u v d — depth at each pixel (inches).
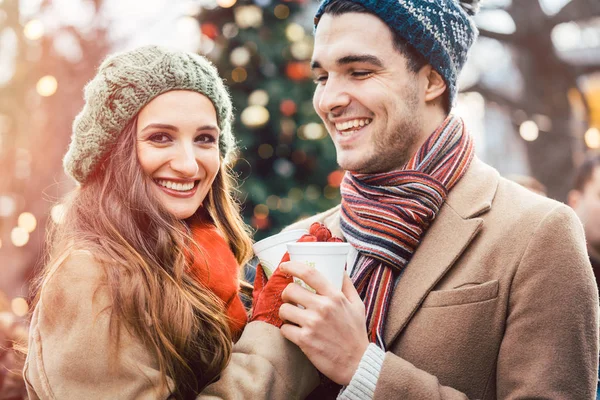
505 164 446.0
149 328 56.6
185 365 56.7
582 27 269.4
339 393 57.7
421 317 61.0
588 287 57.6
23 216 148.3
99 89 61.1
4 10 153.7
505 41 248.7
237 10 138.3
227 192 73.2
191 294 59.4
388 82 63.7
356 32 63.6
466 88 253.6
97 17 154.6
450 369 58.9
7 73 157.6
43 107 155.1
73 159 63.7
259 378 56.5
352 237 65.3
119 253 58.0
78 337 54.3
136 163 61.1
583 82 282.0
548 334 56.4
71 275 56.0
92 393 54.1
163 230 59.9
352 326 57.0
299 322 56.6
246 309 74.0
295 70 138.8
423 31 63.1
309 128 139.2
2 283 153.3
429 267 62.4
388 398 55.0
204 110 62.7
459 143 67.5
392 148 65.5
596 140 169.9
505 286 59.4
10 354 86.4
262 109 136.6
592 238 101.1
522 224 60.8
